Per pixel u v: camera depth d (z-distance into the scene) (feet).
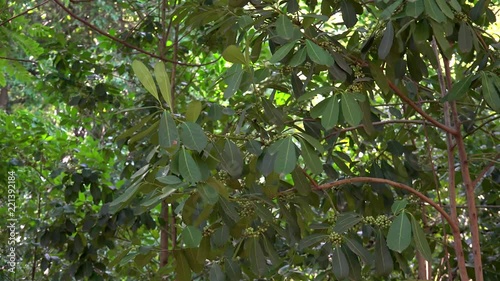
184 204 8.54
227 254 9.66
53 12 28.35
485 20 10.78
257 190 9.53
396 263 12.40
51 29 14.83
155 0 16.17
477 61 9.62
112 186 14.75
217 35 13.96
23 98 33.71
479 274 9.89
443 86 10.66
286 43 8.68
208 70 17.31
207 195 7.45
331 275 10.90
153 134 8.14
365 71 9.49
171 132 7.02
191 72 16.98
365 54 9.14
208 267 13.78
